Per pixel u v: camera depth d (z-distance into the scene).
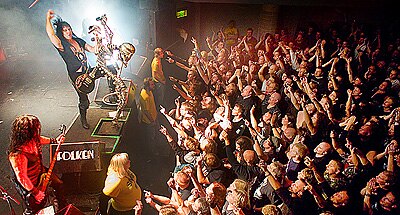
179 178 5.53
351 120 6.64
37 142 5.24
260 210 5.24
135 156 8.27
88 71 7.20
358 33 12.38
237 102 8.08
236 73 8.90
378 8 13.94
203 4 14.88
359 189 5.48
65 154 6.13
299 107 7.71
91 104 8.48
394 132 6.46
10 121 8.43
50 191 5.86
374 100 8.41
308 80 9.30
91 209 6.17
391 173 5.04
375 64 10.48
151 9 11.94
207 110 7.88
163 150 8.95
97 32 7.23
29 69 11.20
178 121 7.89
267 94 8.15
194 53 10.13
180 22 13.79
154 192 7.71
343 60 10.41
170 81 11.77
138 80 10.09
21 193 5.21
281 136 6.58
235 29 13.66
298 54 10.66
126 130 7.89
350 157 5.66
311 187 5.03
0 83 10.20
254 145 6.16
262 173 5.79
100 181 6.52
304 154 5.52
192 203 5.28
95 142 6.25
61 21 6.87
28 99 9.40
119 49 7.32
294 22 15.03
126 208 5.76
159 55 9.87
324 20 14.88
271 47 11.87
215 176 5.89
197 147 6.57
